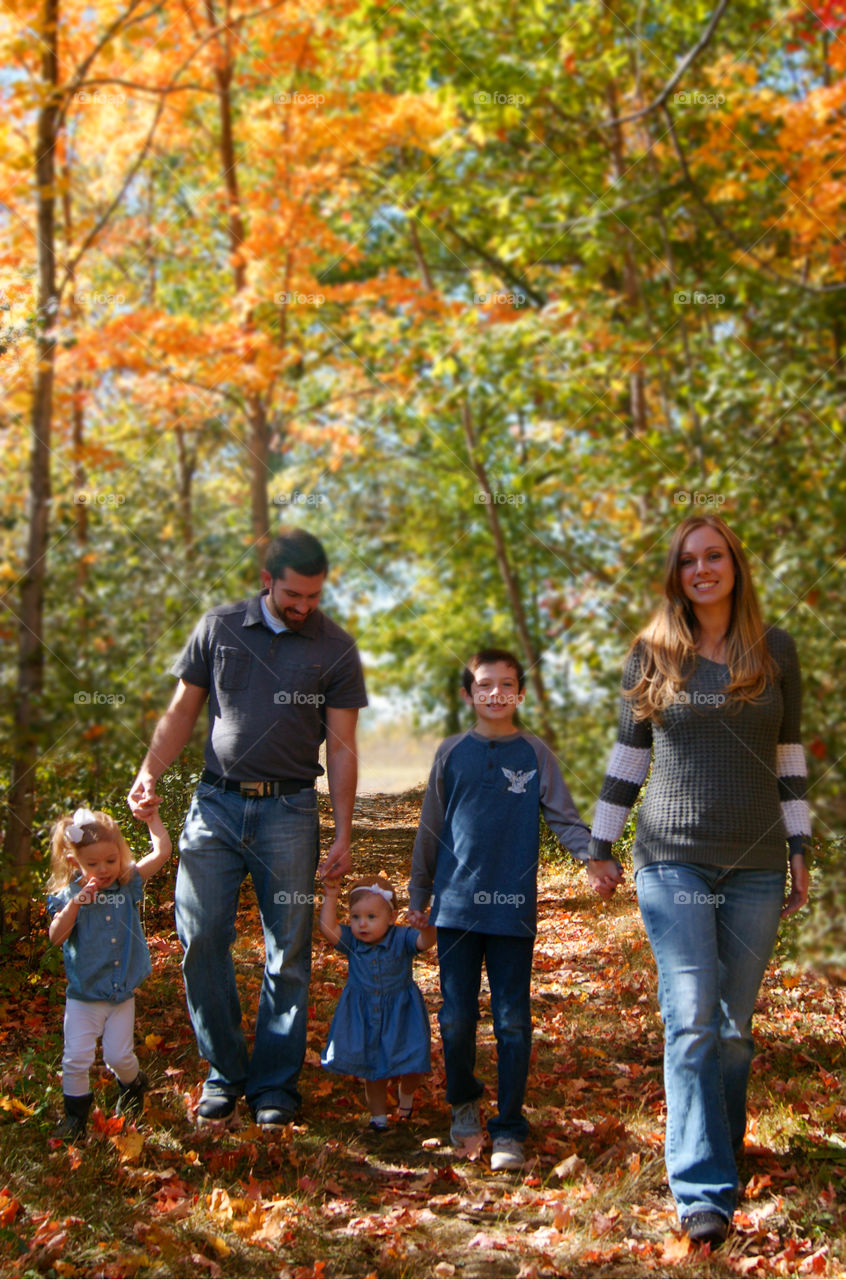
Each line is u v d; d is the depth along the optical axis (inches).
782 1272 87.8
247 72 363.9
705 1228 89.7
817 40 365.1
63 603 258.7
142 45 308.0
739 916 100.0
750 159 360.5
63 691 195.6
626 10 381.1
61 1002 158.9
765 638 104.1
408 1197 103.5
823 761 228.7
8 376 220.5
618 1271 89.3
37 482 219.9
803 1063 135.3
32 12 216.5
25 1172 101.8
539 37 398.0
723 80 362.6
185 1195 100.9
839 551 304.3
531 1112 126.6
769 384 330.6
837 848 150.6
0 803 174.9
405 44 396.8
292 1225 96.0
